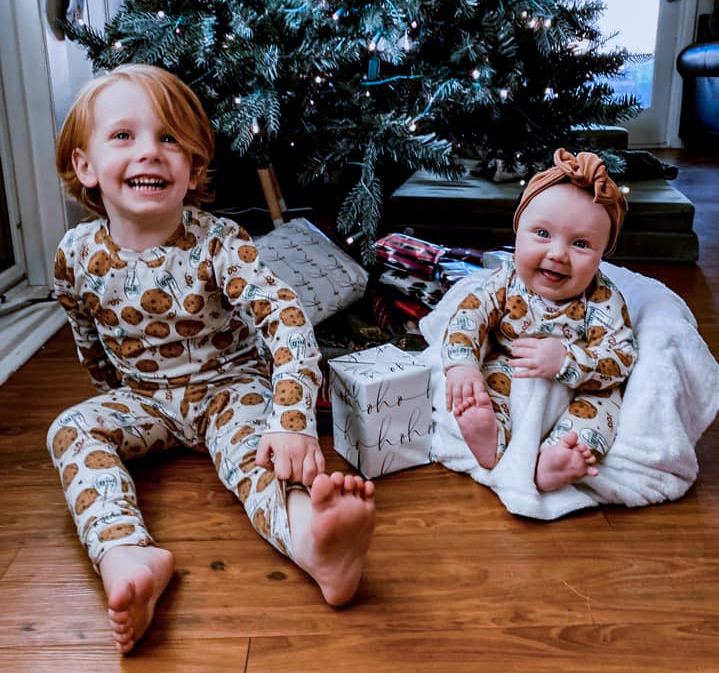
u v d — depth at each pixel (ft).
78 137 3.64
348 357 4.21
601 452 3.76
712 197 10.82
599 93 5.67
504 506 3.78
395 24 4.94
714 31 14.64
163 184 3.60
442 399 4.25
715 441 4.43
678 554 3.42
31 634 2.96
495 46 5.00
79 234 3.86
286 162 6.77
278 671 2.76
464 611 3.05
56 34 6.20
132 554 3.02
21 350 5.56
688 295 6.75
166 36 5.02
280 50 4.99
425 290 5.30
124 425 3.87
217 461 3.83
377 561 3.36
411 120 4.99
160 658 2.83
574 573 3.28
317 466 3.26
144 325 3.88
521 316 4.06
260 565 3.34
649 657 2.82
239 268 3.80
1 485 3.97
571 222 3.72
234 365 4.14
